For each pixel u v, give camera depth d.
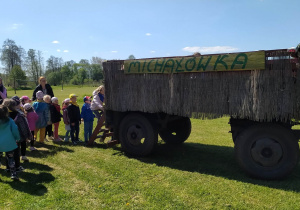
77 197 4.00
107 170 5.09
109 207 3.70
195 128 9.62
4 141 4.57
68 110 7.23
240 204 3.73
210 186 4.34
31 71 70.62
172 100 5.39
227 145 7.16
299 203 3.75
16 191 4.23
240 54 4.55
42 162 5.66
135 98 5.91
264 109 4.40
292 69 4.23
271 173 4.56
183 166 5.38
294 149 4.43
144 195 4.03
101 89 7.64
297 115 4.24
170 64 5.35
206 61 4.90
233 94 4.70
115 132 6.56
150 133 5.81
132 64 5.89
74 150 6.59
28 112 6.53
